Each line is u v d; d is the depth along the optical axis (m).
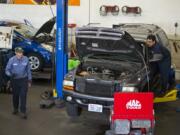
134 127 5.72
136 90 6.97
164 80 8.48
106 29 7.00
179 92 9.48
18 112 8.11
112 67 7.63
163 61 8.41
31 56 11.36
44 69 11.69
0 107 8.58
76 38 7.34
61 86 8.88
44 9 13.87
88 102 7.13
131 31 9.59
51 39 11.62
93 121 7.70
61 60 8.83
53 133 6.97
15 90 7.84
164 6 12.92
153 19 13.09
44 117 7.90
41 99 9.20
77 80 7.26
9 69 7.70
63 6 8.63
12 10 14.12
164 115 8.31
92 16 13.57
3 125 7.37
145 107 5.71
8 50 10.09
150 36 8.35
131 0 13.16
